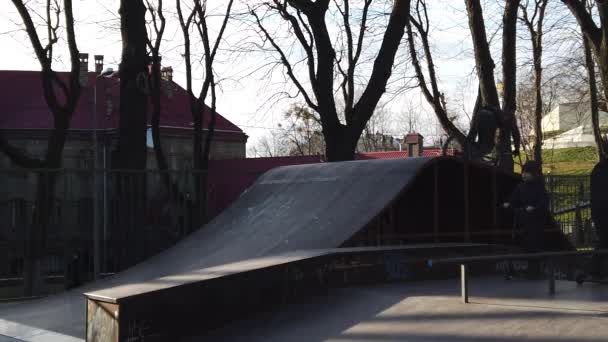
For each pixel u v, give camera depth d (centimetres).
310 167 1423
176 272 1088
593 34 1789
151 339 735
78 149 3725
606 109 2716
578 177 1888
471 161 1227
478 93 2031
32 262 1355
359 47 2212
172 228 1458
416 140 3959
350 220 1099
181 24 2012
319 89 1878
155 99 1923
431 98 2522
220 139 4481
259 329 793
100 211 1402
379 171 1240
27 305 1135
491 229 1349
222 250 1156
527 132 4134
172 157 4153
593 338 593
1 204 1399
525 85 3506
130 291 743
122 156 1670
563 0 1795
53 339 861
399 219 1350
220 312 809
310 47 1989
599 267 950
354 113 1862
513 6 1978
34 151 3938
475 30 1923
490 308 730
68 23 1722
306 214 1204
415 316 734
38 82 4269
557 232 1266
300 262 901
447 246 1059
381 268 978
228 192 2677
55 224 1377
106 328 727
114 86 4053
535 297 806
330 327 756
